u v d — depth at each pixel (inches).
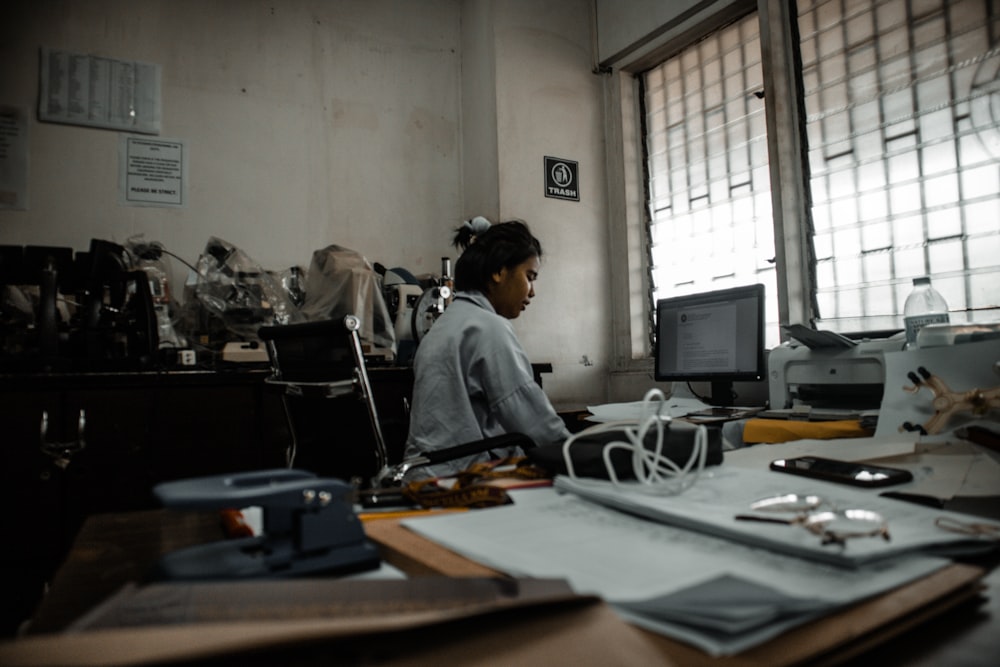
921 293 83.4
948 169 83.1
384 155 126.3
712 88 117.6
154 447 74.2
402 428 74.7
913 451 29.3
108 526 23.2
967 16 81.2
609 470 23.1
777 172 100.3
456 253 132.2
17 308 80.2
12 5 98.8
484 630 10.8
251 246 112.7
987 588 15.0
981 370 32.8
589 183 134.4
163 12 108.1
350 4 124.6
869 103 92.2
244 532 20.8
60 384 70.0
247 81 114.1
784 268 99.3
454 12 136.3
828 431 53.9
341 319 49.1
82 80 102.0
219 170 111.0
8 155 97.3
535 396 54.7
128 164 104.4
